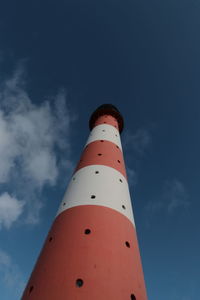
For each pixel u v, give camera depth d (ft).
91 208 53.36
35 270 45.06
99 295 36.22
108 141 87.71
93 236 46.19
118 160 78.18
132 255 47.93
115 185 63.82
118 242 47.42
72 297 35.40
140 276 46.55
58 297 35.70
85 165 72.08
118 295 37.60
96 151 79.20
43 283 38.99
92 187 60.59
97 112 120.16
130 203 64.90
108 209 54.19
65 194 64.49
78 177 67.51
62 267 40.42
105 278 39.06
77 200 56.95
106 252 43.70
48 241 50.55
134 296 40.09
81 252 42.80
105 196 57.88
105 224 49.73
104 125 103.35
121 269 42.27
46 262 43.42
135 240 53.93
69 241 45.44
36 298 37.06
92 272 39.40
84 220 50.01
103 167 69.62
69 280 37.93
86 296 35.70
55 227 52.75
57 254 43.60
